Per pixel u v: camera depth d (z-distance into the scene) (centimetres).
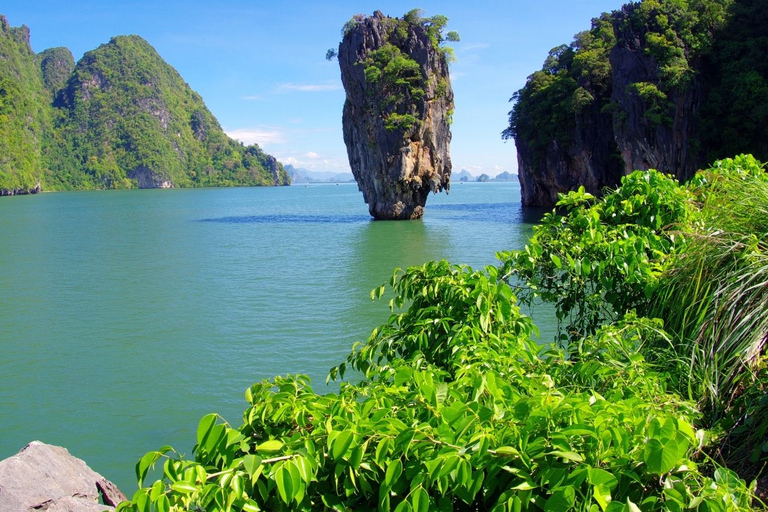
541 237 638
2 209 9031
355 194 17100
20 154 16775
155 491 288
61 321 1864
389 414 340
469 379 376
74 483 719
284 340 1587
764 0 5312
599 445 285
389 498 299
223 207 9494
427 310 533
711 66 5425
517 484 291
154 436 1029
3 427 1071
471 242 3869
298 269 2873
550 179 7194
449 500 301
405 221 5891
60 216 7325
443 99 6169
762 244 488
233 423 1074
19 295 2308
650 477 287
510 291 512
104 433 1042
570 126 6631
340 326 1717
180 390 1235
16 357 1488
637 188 670
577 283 610
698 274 493
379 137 5962
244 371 1345
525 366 461
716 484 284
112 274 2800
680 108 5150
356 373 1285
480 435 291
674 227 633
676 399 402
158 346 1559
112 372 1358
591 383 446
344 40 6294
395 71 5812
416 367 427
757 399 401
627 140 5369
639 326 488
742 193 542
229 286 2423
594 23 7394
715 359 434
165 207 9525
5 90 18188
